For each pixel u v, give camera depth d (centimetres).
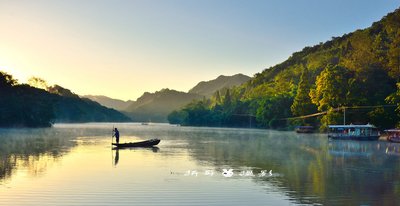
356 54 12362
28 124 17425
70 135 10725
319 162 4294
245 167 3844
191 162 4234
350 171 3591
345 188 2773
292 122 15612
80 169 3612
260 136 11025
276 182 2995
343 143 7850
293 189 2744
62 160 4297
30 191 2614
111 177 3180
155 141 6550
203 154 5184
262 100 19425
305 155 5125
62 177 3155
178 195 2536
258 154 5241
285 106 17050
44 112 18275
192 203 2344
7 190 2638
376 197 2508
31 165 3841
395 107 9931
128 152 5397
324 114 11931
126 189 2706
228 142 8056
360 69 11438
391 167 3881
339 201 2405
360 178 3198
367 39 15538
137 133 13488
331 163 4209
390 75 11181
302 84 14200
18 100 17438
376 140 8869
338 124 10662
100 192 2606
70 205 2275
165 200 2408
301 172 3519
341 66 12175
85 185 2831
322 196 2530
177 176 3253
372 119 10131
